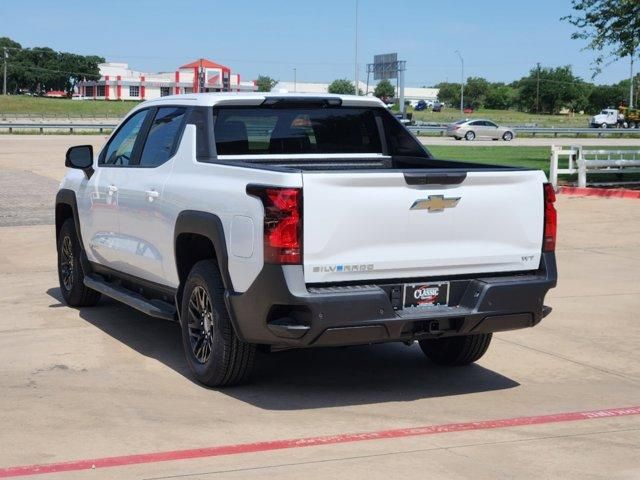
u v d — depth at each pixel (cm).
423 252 587
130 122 796
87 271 858
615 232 1480
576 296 991
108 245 786
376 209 569
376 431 548
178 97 732
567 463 498
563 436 545
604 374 694
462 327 595
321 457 500
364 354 750
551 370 704
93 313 880
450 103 17888
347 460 495
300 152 725
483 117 10956
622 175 2372
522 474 480
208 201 616
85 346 748
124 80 12675
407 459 499
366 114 754
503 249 614
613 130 6394
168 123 723
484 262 609
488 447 522
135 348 745
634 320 880
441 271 596
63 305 916
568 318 886
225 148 691
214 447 514
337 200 559
